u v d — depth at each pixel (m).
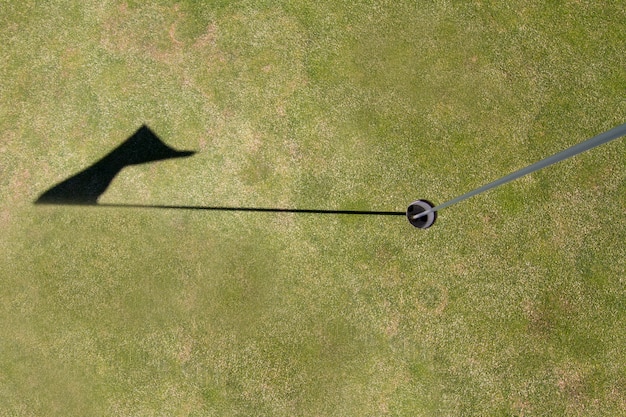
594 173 6.88
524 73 7.08
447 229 6.70
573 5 7.29
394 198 6.75
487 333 6.53
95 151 6.70
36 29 6.90
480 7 7.22
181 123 6.78
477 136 6.92
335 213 6.68
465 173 6.83
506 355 6.50
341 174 6.76
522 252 6.69
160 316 6.42
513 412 6.40
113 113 6.77
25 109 6.74
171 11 7.00
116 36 6.92
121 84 6.83
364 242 6.63
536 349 6.53
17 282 6.43
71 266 6.48
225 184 6.68
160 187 6.66
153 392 6.29
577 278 6.67
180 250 6.54
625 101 7.07
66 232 6.54
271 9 7.06
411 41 7.09
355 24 7.09
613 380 6.51
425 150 6.86
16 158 6.64
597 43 7.20
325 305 6.49
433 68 7.04
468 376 6.45
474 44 7.12
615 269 6.70
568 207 6.80
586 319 6.61
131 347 6.36
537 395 6.45
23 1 6.95
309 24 7.05
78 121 6.74
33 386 6.26
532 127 6.96
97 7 6.96
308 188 6.71
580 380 6.50
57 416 6.22
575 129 6.99
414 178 6.80
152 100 6.81
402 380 6.41
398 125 6.89
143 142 6.74
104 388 6.29
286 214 6.64
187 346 6.37
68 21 6.93
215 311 6.44
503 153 6.89
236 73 6.91
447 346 6.48
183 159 6.71
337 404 6.34
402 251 6.63
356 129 6.85
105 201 6.62
